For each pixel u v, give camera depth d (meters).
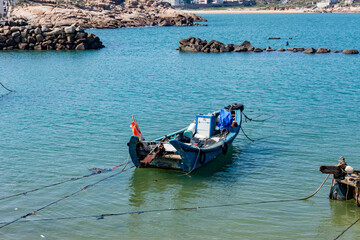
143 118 32.16
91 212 17.67
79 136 27.80
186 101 38.19
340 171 18.42
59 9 161.38
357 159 23.23
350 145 25.58
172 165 21.73
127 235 15.79
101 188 20.03
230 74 54.47
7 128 29.95
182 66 63.06
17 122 31.61
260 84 46.91
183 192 19.64
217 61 68.50
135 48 93.12
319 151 24.70
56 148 25.47
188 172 21.55
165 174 21.75
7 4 167.25
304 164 22.81
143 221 16.92
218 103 37.44
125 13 198.12
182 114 33.38
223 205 18.30
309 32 142.88
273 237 15.62
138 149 21.86
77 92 43.25
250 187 20.09
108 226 16.47
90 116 33.00
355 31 146.38
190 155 21.02
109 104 37.16
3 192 19.38
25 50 89.31
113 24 165.50
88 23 158.38
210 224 16.64
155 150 21.69
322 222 16.77
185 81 49.38
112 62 69.19
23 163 23.02
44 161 23.34
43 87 46.56
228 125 25.47
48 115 33.59
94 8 197.75
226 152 24.27
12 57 76.81
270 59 70.00
